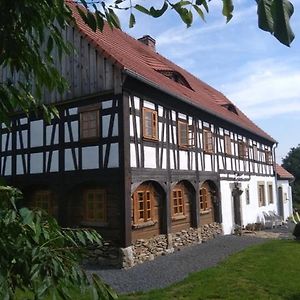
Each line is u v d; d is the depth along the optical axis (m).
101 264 10.21
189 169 13.67
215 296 6.62
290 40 1.01
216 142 16.42
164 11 1.64
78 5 1.77
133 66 11.38
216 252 12.10
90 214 11.09
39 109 2.19
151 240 11.22
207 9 1.46
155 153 11.62
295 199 43.38
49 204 12.16
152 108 11.66
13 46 1.81
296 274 8.05
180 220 13.12
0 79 2.11
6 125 1.83
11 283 1.57
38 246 1.61
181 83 16.34
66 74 11.48
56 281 1.58
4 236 1.61
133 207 10.66
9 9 1.69
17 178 12.76
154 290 7.35
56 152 11.77
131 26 1.76
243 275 7.94
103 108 10.73
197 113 14.65
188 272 9.22
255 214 21.12
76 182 11.15
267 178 24.19
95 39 11.10
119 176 10.24
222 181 16.80
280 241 13.52
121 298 6.81
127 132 10.37
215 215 16.28
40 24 1.77
